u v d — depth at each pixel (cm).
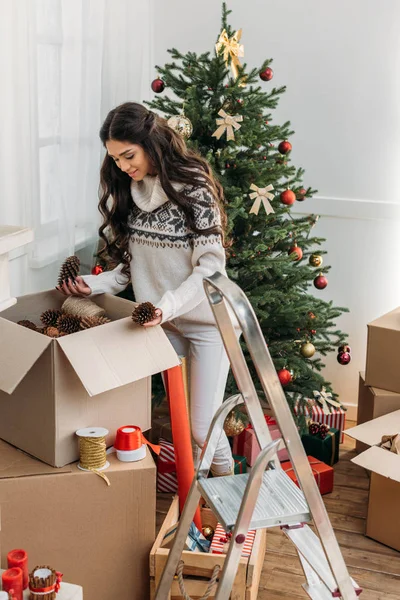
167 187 211
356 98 324
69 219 277
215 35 334
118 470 192
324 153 333
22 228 167
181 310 215
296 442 159
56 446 189
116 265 263
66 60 265
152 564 198
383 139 325
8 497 189
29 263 261
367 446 310
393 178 328
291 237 297
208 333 228
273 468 184
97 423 196
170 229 219
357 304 346
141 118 207
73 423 191
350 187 334
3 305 161
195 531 216
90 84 284
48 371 184
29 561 194
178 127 253
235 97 270
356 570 238
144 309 193
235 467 272
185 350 238
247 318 153
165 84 282
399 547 247
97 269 271
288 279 284
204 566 198
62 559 196
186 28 336
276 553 245
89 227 297
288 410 157
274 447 157
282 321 278
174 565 190
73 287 221
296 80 329
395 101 320
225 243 235
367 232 336
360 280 343
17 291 258
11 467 192
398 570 238
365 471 302
